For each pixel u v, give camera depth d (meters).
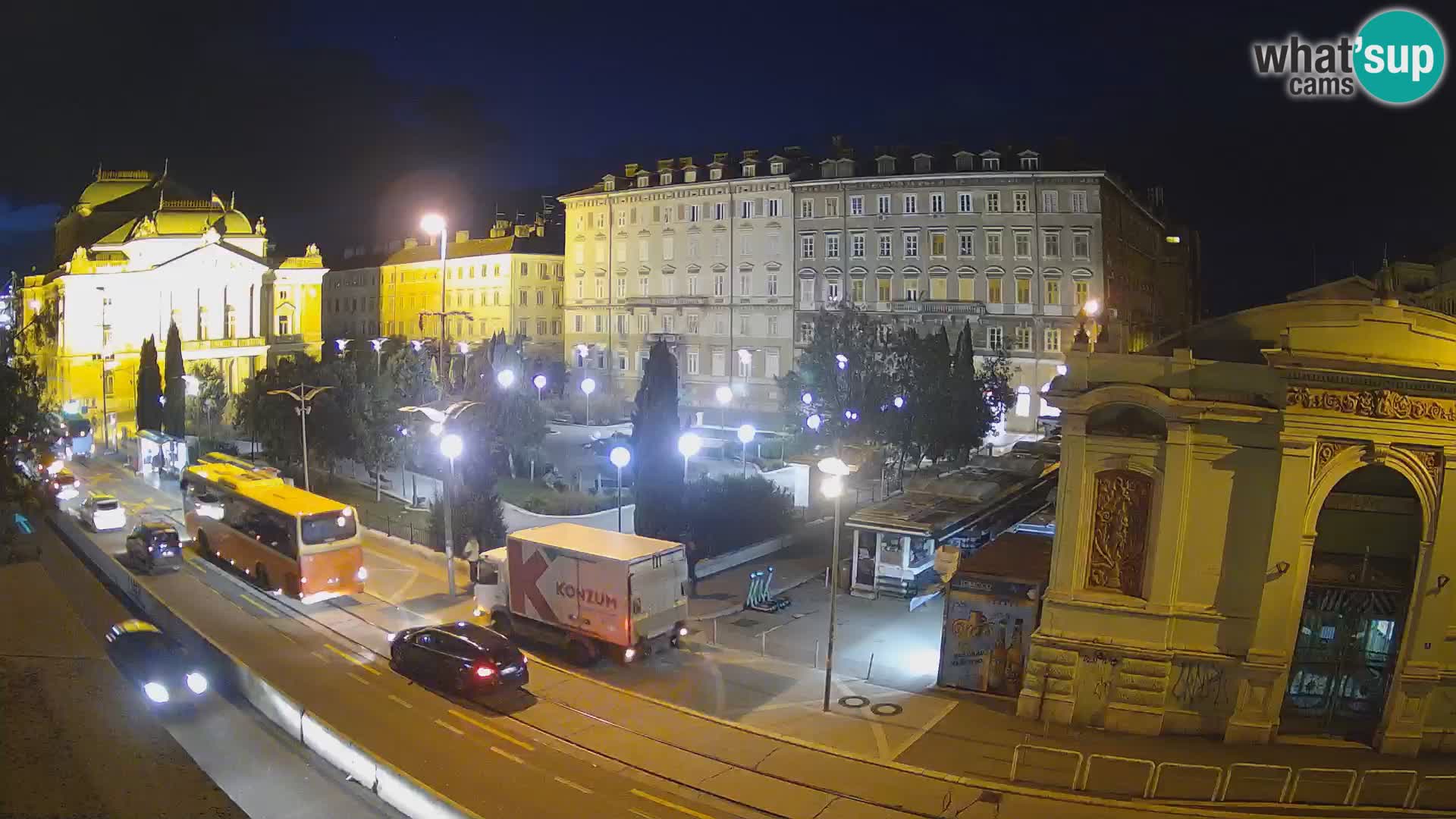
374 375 53.91
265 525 33.75
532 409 54.25
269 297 92.38
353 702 23.91
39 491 47.62
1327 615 21.64
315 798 18.09
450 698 24.27
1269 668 20.89
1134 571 22.23
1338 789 19.05
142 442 60.03
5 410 32.19
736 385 84.38
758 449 59.78
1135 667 21.84
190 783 16.17
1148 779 19.39
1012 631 24.00
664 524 34.16
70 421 67.88
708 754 20.86
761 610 31.50
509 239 99.25
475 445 37.56
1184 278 97.69
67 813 14.70
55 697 19.64
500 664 23.91
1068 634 22.47
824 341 58.09
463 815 16.30
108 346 82.19
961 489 36.66
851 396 54.00
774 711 23.22
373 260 116.44
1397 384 20.14
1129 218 79.75
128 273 83.12
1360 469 22.36
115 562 36.12
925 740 21.47
